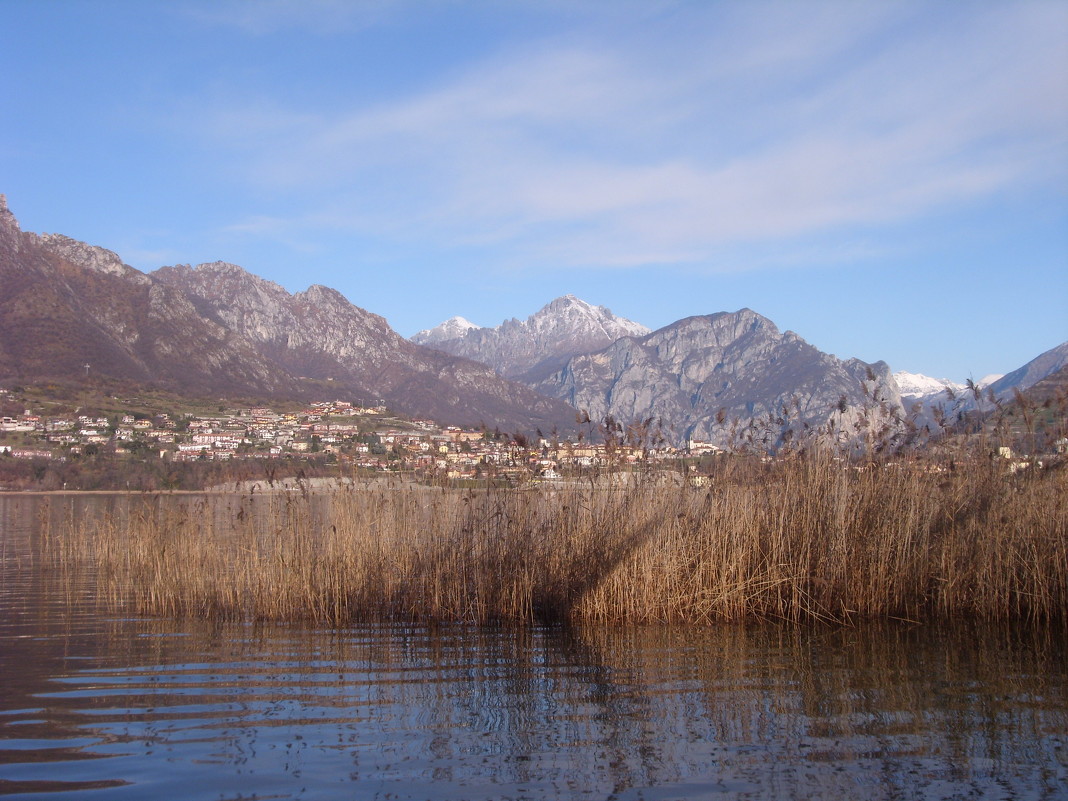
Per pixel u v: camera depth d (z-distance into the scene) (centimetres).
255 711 866
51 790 661
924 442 1466
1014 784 679
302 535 1452
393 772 701
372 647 1158
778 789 670
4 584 1731
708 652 1128
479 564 1372
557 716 850
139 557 1549
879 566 1360
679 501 1410
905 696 918
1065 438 1364
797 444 1470
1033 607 1302
